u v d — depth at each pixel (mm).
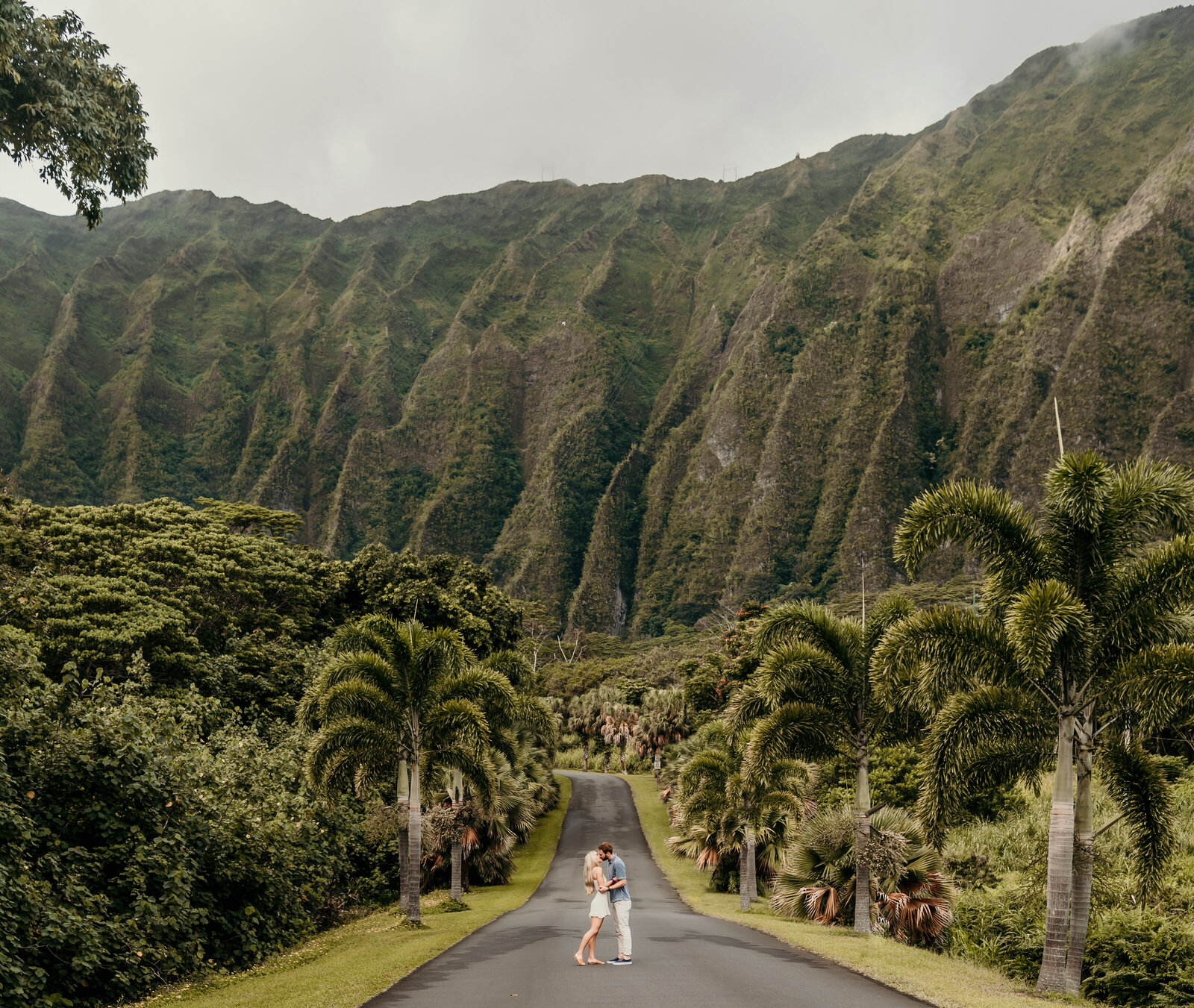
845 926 21906
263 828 19234
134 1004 12578
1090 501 15164
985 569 16438
